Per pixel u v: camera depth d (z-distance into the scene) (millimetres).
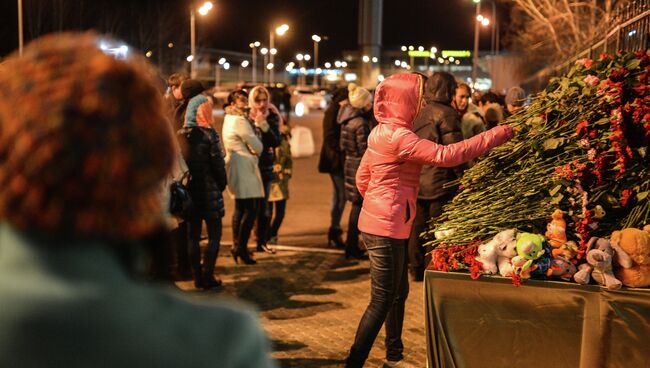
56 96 901
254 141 6730
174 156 1015
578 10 20719
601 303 3246
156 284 991
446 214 3885
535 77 19531
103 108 911
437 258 3523
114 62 960
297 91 55406
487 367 3428
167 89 6664
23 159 882
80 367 859
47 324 845
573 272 3322
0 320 841
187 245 6609
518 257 3297
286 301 5969
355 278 6703
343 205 8016
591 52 8781
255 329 980
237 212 7105
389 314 4586
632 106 3535
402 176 4004
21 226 894
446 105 5688
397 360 4637
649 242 3254
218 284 6359
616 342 3252
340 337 5121
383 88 3984
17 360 839
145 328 900
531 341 3357
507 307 3373
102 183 904
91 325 863
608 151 3537
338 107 7770
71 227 893
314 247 8039
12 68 942
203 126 6023
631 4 6098
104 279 905
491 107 7379
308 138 14570
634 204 3578
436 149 3809
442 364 3488
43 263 887
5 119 898
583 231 3443
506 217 3545
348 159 7090
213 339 940
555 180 3559
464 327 3447
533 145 3684
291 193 12039
